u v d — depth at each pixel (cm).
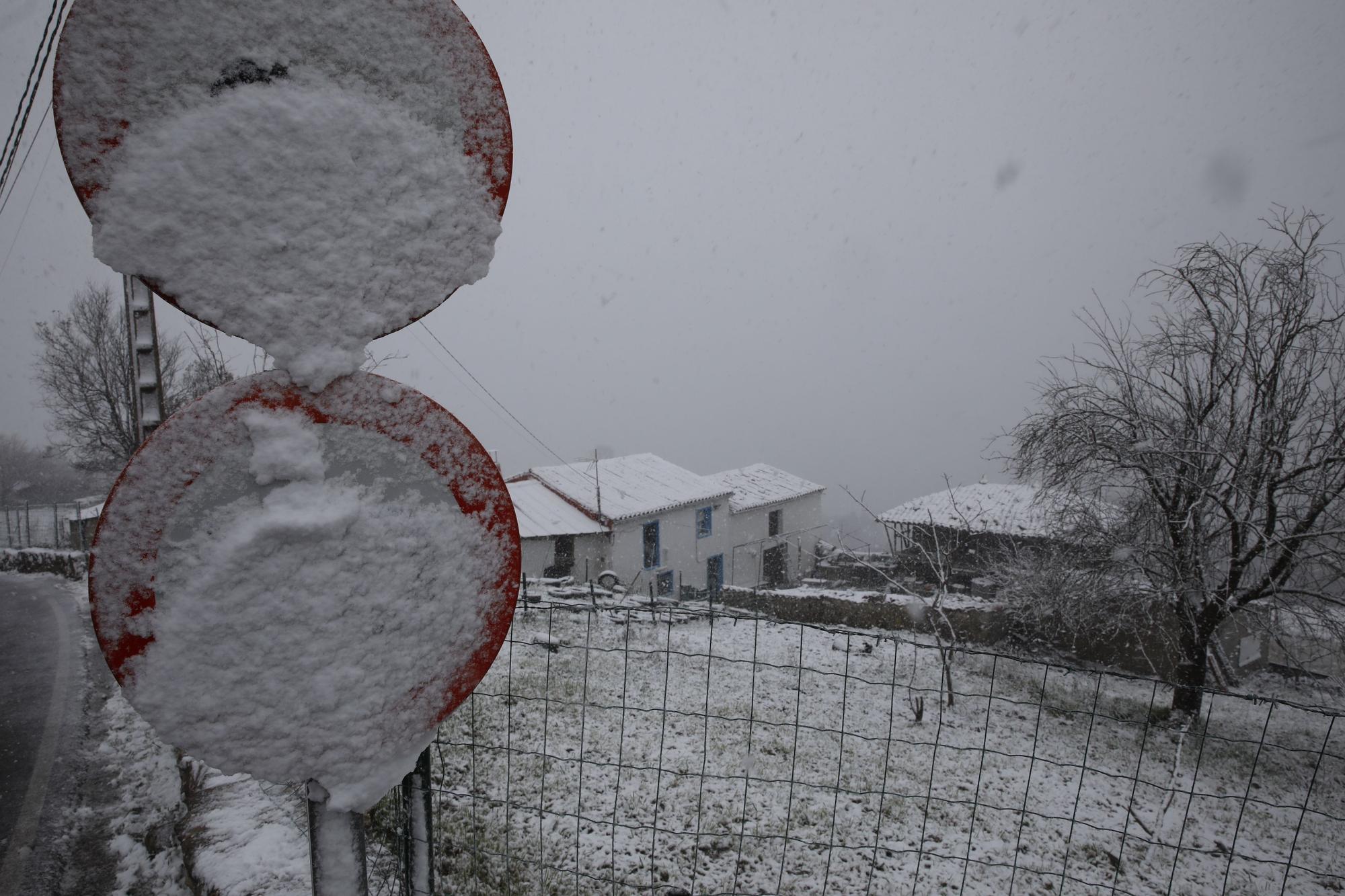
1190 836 710
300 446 108
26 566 2236
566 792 632
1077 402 1253
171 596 103
